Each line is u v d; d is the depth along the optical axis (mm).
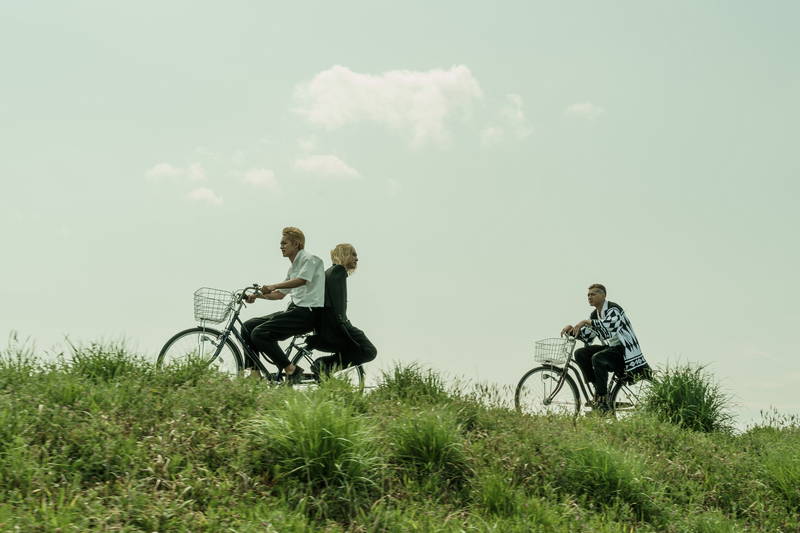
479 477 5133
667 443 7211
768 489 6316
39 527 3498
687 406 8727
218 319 7727
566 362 9609
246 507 4145
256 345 7652
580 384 9672
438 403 6480
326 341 7883
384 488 4703
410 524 4262
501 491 4918
